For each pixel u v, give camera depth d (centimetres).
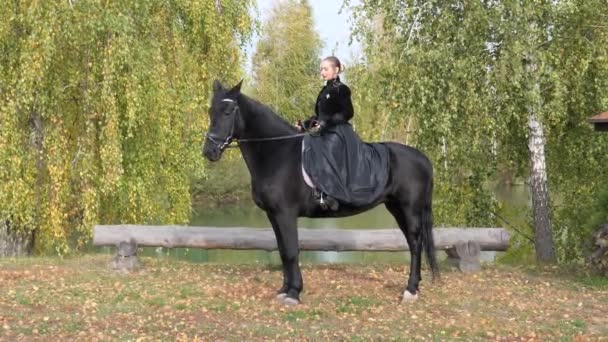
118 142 1055
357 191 675
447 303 718
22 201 1043
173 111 1184
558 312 692
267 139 673
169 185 1227
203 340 563
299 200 675
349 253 1689
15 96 1024
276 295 726
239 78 1302
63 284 772
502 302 731
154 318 635
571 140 1184
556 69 1068
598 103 1067
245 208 2984
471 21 965
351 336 579
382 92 1056
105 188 1054
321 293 750
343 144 678
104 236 874
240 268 909
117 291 745
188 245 881
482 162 1120
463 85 1007
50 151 1060
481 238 907
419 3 1019
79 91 1118
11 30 1029
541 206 1127
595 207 940
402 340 572
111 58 1016
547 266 953
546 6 980
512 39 959
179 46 1188
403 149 726
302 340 569
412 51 976
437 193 1140
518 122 1105
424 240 730
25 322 607
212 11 1209
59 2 1008
